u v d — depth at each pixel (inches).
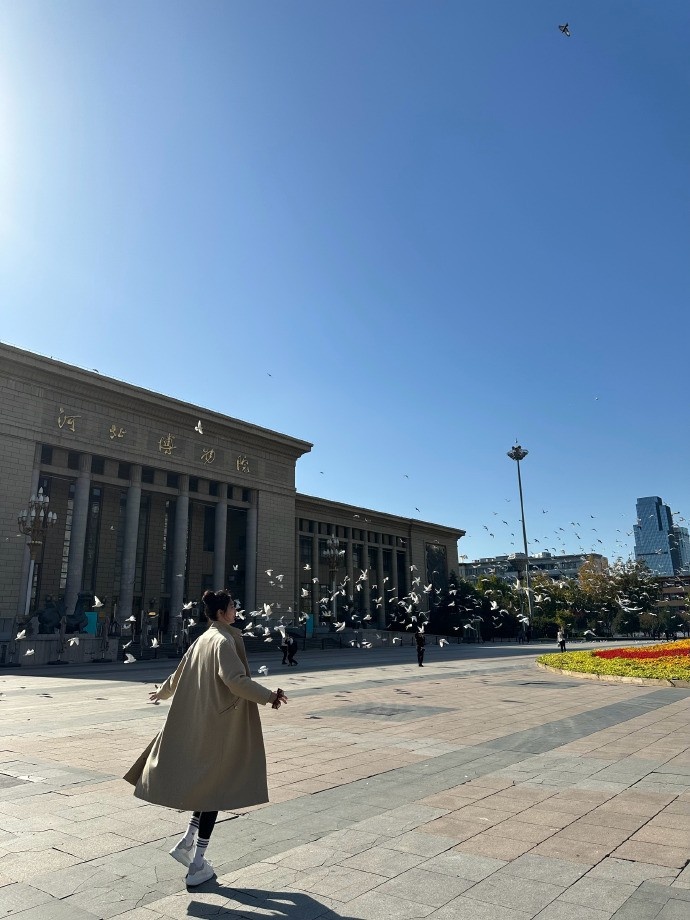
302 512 2252.7
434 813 192.9
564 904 129.8
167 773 146.9
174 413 1718.8
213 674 152.6
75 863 155.4
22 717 415.5
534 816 188.5
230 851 163.2
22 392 1408.7
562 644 1425.9
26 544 1353.3
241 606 1940.2
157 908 131.0
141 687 650.2
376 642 1989.4
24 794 217.9
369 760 269.6
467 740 314.0
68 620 1195.3
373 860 155.6
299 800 208.5
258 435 1950.1
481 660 1076.5
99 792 220.5
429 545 2886.3
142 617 1526.8
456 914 126.2
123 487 1699.1
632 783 225.9
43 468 1461.6
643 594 2497.5
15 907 131.3
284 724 371.6
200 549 1913.1
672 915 123.7
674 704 444.8
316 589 2272.4
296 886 140.9
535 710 421.4
